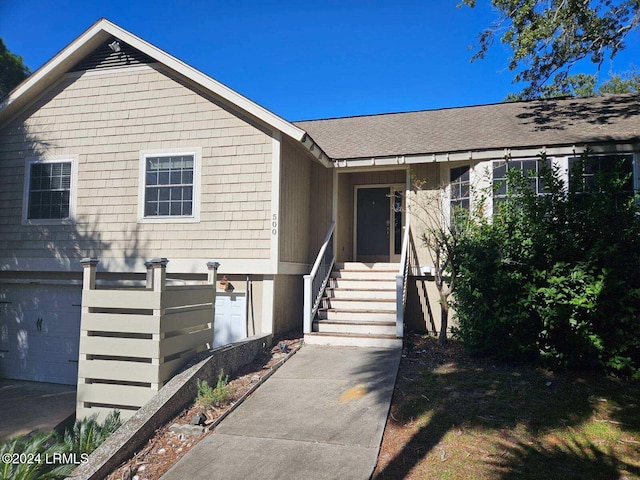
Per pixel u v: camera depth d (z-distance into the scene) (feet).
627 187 27.37
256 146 29.12
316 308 29.04
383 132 39.09
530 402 17.53
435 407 17.42
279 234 28.71
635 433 15.02
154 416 16.34
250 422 16.88
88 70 32.22
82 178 31.73
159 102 30.83
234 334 29.04
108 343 19.27
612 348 19.77
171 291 19.71
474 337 22.54
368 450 14.49
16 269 32.27
